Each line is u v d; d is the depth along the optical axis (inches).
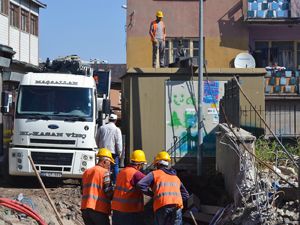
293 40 998.4
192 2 969.5
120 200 382.9
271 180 446.6
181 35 968.9
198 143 681.0
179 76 765.3
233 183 494.9
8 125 731.4
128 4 962.7
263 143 547.2
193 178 604.1
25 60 1365.7
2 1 1197.7
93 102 633.6
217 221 466.0
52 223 460.8
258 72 753.6
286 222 386.0
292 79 962.1
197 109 745.0
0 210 449.7
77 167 617.9
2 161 692.1
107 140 621.0
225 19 970.7
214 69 761.0
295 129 941.2
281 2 959.0
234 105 595.2
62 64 777.6
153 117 764.6
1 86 791.7
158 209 376.8
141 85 765.3
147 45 961.5
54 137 619.2
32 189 622.5
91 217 387.9
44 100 628.7
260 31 997.2
